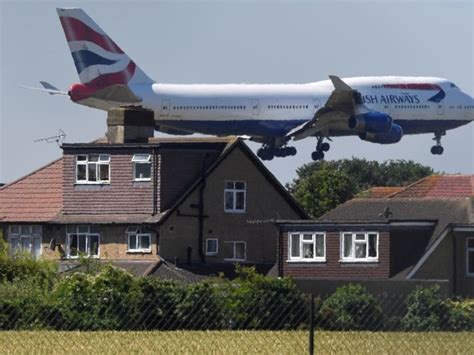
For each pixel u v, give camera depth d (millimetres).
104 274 150500
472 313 143000
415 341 122125
